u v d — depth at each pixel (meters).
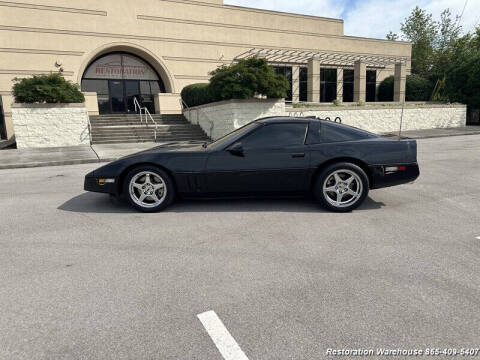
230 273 2.92
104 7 19.48
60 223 4.29
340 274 2.88
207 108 16.14
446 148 11.77
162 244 3.57
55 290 2.67
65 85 14.76
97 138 15.20
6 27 17.38
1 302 2.50
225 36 22.91
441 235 3.75
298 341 2.06
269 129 4.69
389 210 4.70
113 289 2.67
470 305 2.41
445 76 24.42
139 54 21.14
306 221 4.24
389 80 28.09
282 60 24.92
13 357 1.93
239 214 4.54
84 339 2.09
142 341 2.07
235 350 1.99
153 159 4.56
